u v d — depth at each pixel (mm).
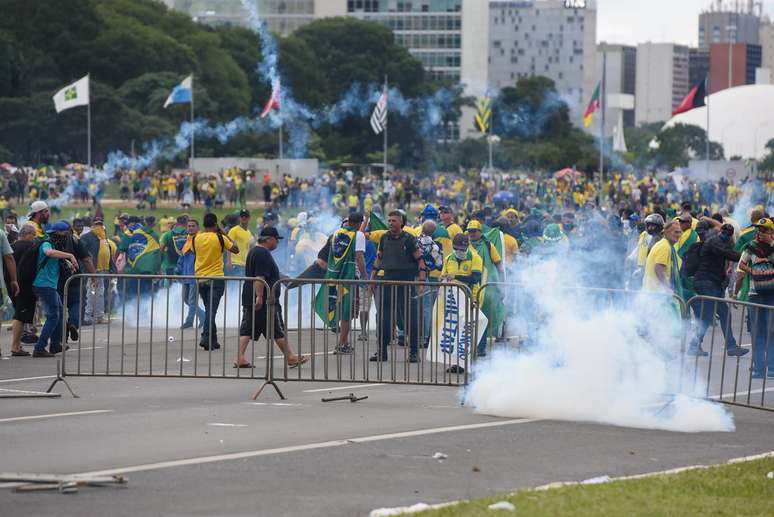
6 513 14672
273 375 24875
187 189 121125
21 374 27438
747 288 29984
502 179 152000
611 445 19344
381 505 15102
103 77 191500
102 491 15820
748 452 18984
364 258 31562
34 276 30734
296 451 18484
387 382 24500
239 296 26562
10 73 181375
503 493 15648
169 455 18141
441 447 18906
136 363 25188
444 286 24781
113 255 42281
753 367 22969
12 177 127938
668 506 14586
